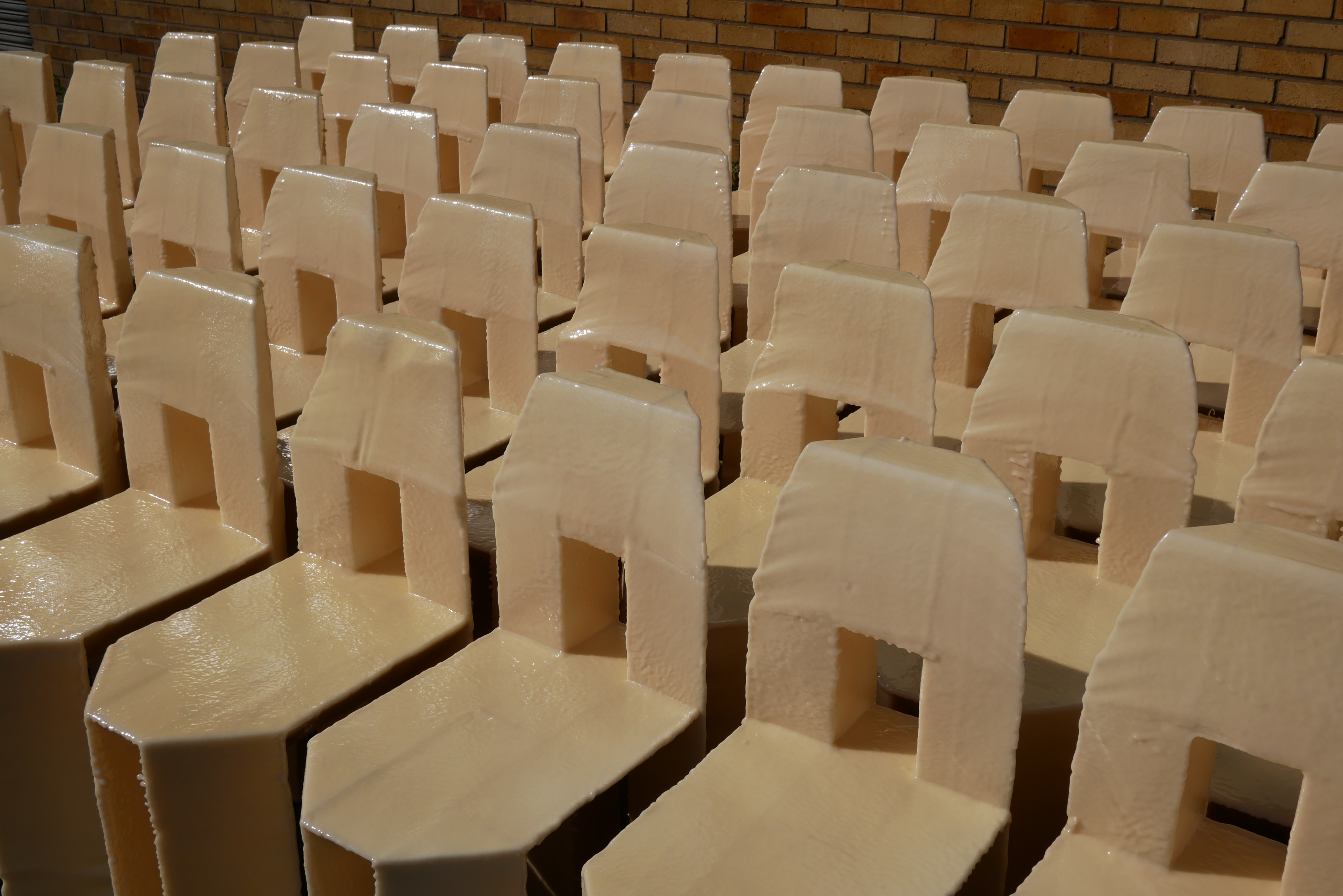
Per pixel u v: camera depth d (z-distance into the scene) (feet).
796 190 8.57
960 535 4.45
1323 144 10.86
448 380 5.63
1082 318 6.07
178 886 5.38
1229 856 4.39
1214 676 4.01
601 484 5.24
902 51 17.11
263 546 6.72
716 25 18.40
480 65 14.48
